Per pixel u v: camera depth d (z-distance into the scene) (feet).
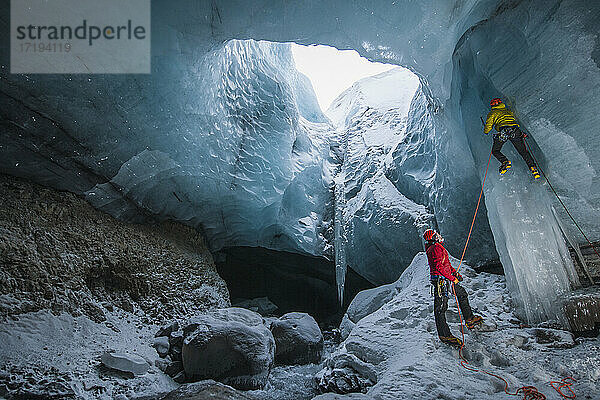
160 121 24.34
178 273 27.12
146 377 16.84
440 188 30.50
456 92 24.36
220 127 29.63
